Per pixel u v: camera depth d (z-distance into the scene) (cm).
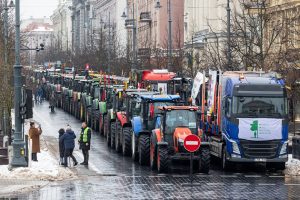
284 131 3706
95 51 11244
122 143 4484
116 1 15038
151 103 4028
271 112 3703
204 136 4028
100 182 3275
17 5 3706
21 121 3619
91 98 6738
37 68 16012
